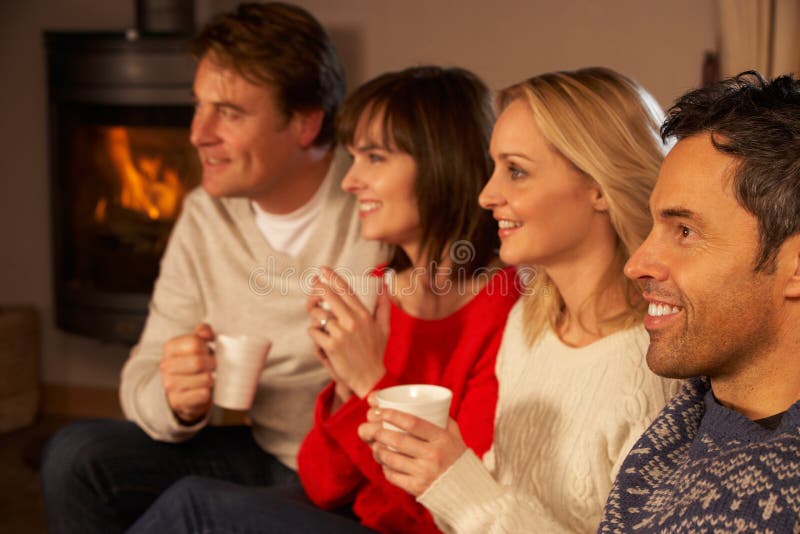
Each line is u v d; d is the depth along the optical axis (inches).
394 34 126.8
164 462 70.7
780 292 32.8
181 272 77.3
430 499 47.5
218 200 76.9
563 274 52.3
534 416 52.4
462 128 61.7
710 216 33.1
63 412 148.3
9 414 140.9
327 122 74.7
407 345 62.9
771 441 31.0
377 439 49.3
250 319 74.4
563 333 53.9
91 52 121.2
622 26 116.7
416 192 62.2
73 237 131.3
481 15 122.6
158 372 72.4
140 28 128.6
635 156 49.4
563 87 50.3
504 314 60.9
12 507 111.5
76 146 128.6
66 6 141.0
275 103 70.5
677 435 38.1
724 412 34.1
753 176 32.1
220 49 69.9
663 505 34.2
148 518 57.1
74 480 68.7
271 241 75.4
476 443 58.3
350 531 53.6
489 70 123.3
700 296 33.6
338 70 76.5
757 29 101.0
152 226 127.3
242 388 63.9
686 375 35.1
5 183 146.6
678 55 114.7
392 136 61.2
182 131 123.0
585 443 48.8
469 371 60.7
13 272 148.3
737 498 30.5
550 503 50.2
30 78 143.6
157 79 119.6
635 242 49.4
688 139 34.5
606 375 49.3
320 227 74.1
